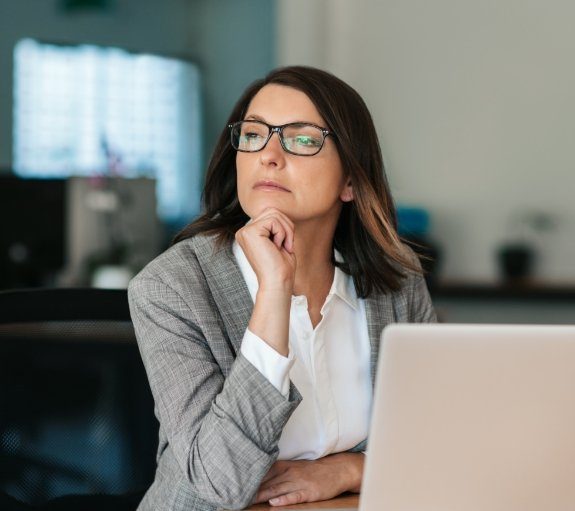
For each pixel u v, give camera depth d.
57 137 8.14
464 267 5.39
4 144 8.02
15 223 4.84
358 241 1.75
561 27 5.19
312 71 1.65
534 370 1.12
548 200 5.24
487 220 5.35
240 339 1.60
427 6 5.50
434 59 5.48
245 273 1.67
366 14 5.69
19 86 8.05
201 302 1.59
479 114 5.37
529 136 5.27
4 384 1.70
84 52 8.21
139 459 1.74
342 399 1.66
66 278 4.85
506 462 1.15
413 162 5.52
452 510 1.16
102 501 1.72
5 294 1.73
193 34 8.53
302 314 1.64
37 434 1.71
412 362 1.09
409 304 1.84
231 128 1.68
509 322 4.96
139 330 1.60
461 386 1.11
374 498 1.14
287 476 1.50
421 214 5.16
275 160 1.59
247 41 8.39
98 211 4.91
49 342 1.73
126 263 4.87
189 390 1.50
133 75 8.38
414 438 1.12
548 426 1.14
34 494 1.69
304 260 1.68
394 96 5.60
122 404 1.75
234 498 1.40
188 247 1.69
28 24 8.05
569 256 5.20
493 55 5.34
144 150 8.38
